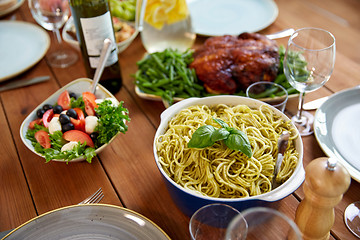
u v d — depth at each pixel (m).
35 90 1.32
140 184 0.95
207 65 1.17
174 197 0.79
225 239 0.70
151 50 1.42
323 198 0.66
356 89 1.09
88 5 1.06
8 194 0.95
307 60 0.93
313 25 1.59
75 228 0.78
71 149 0.92
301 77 0.96
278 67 1.19
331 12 1.88
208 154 0.87
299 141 0.84
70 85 1.14
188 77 1.20
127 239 0.76
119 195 0.92
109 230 0.78
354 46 1.51
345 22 1.80
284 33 1.39
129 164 1.01
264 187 0.85
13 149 1.08
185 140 0.88
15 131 1.15
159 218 0.86
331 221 0.71
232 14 1.61
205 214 0.69
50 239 0.77
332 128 1.01
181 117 0.96
